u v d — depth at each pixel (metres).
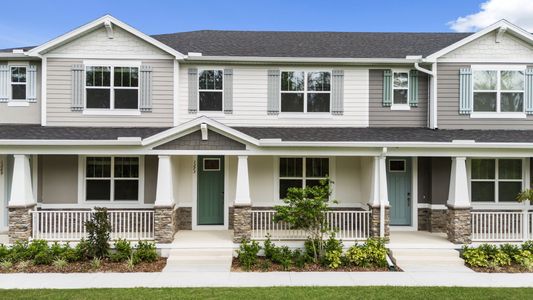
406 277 9.30
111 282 8.71
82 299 7.52
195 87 13.33
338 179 13.45
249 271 9.73
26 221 11.03
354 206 13.38
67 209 12.81
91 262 10.00
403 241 11.61
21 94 13.20
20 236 10.96
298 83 13.57
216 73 13.48
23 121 13.12
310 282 8.84
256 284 8.67
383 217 11.39
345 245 11.30
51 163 12.84
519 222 12.86
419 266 10.31
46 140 10.89
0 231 12.66
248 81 13.45
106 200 13.01
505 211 12.91
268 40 15.70
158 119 13.08
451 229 11.55
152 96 13.05
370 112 13.55
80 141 11.00
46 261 9.91
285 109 13.55
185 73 13.32
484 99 13.29
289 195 10.61
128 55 13.00
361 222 12.20
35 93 13.14
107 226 10.41
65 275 9.21
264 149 11.36
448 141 11.41
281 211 10.38
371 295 7.86
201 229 13.12
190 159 13.17
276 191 13.36
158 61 13.09
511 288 8.42
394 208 13.33
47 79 12.82
